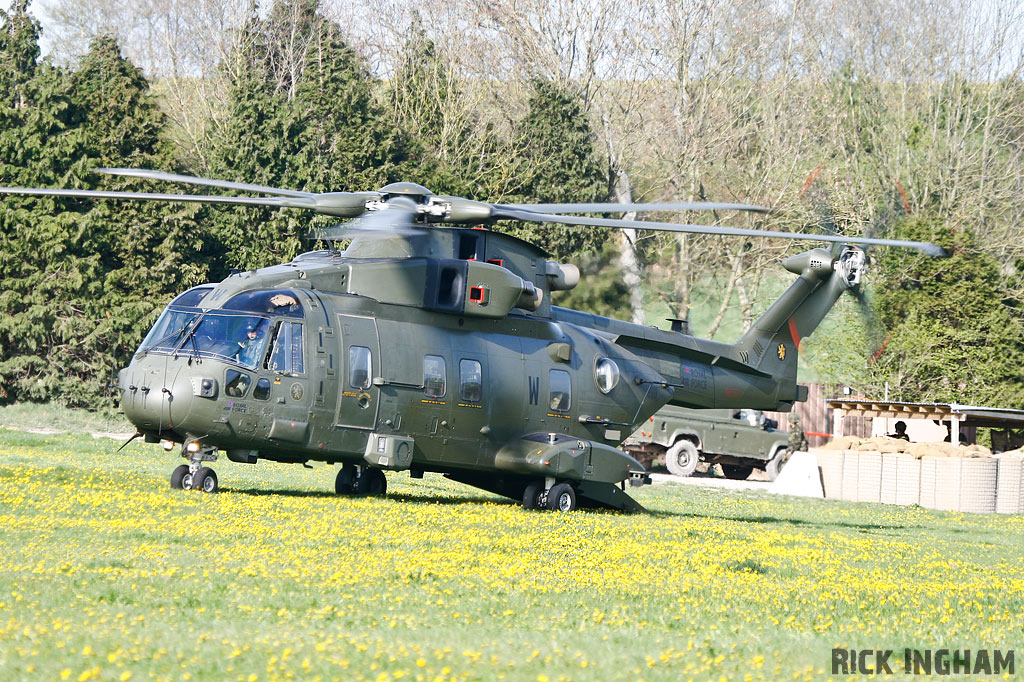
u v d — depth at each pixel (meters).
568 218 62.88
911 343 172.50
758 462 148.38
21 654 27.25
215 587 38.31
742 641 34.34
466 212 67.38
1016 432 167.00
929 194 189.00
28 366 166.12
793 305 94.12
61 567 40.25
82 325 165.25
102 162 171.12
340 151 186.75
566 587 43.25
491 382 77.69
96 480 72.50
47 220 165.50
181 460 107.62
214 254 180.25
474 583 42.72
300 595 37.84
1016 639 38.50
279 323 70.44
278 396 69.69
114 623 31.70
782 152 197.38
